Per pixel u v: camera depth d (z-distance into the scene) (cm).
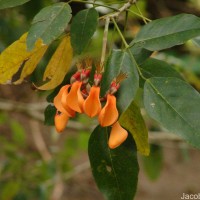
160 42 58
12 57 61
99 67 56
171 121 55
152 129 121
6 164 123
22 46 61
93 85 54
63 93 55
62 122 55
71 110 55
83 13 60
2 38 97
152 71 62
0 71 62
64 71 62
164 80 57
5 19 98
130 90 55
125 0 70
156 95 56
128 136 60
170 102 56
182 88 56
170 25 58
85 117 121
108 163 61
